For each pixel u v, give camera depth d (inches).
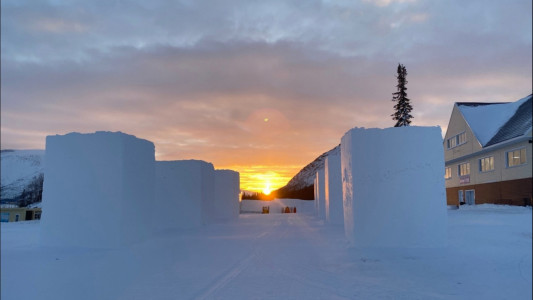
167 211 717.9
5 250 410.0
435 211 402.0
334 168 734.5
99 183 438.0
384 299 237.5
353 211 415.2
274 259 363.6
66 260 360.5
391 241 402.9
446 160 1384.1
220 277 293.7
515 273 300.5
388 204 406.3
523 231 498.6
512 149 1013.8
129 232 451.2
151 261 357.7
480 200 1169.4
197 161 728.3
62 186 444.8
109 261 355.9
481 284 270.7
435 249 391.2
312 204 1877.5
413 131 410.0
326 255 377.4
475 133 1172.5
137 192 473.1
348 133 438.9
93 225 434.3
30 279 287.7
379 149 413.1
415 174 406.3
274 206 1861.5
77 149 446.0
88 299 240.8
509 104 1227.9
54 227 442.6
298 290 257.1
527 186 951.0
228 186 1058.1
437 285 269.0
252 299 237.0
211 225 766.5
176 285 270.7
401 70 1616.6
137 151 475.2
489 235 471.8
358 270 312.5
